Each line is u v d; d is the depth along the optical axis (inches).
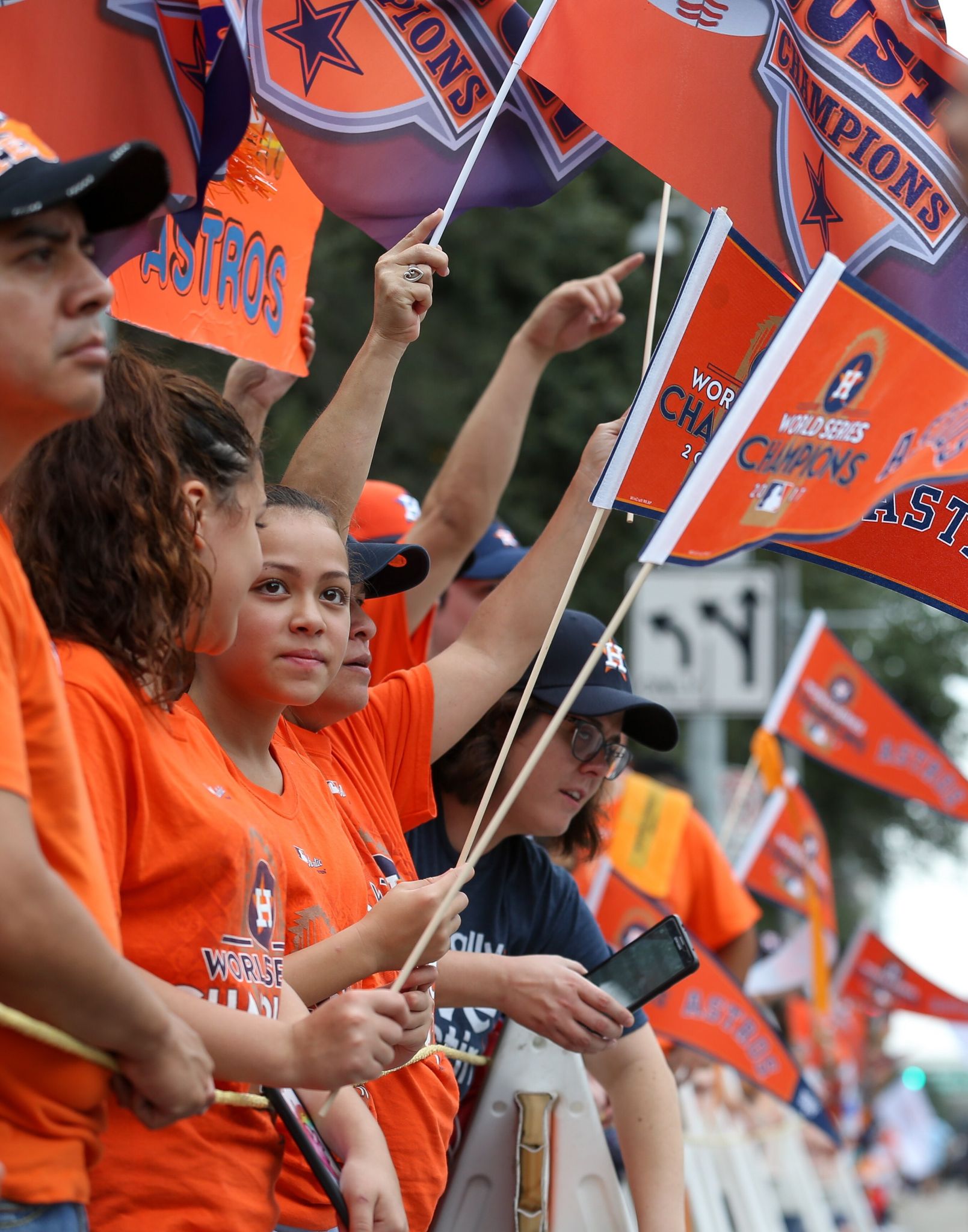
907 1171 2807.6
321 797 407.5
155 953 312.2
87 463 323.0
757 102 464.8
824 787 2935.5
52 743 272.7
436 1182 435.5
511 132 498.9
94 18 407.5
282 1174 352.2
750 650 1264.8
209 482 340.8
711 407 411.2
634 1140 524.4
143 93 414.6
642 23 456.1
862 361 334.3
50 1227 269.1
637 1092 529.3
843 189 474.3
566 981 454.3
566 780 516.7
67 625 319.6
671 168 455.5
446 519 605.9
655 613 1275.8
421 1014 343.3
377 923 354.9
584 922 546.6
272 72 464.1
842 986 1229.1
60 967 256.4
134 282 477.4
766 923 2219.5
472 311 1772.9
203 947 316.5
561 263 1774.1
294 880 362.9
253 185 514.9
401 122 482.6
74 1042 269.7
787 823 1077.1
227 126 418.6
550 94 500.1
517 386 613.9
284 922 350.0
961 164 467.5
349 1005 312.7
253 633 375.2
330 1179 332.5
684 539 322.7
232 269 514.9
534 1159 507.5
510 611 491.8
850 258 472.7
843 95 474.0
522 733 514.3
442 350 1765.5
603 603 1860.2
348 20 475.5
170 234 490.0
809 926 1079.6
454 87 489.4
